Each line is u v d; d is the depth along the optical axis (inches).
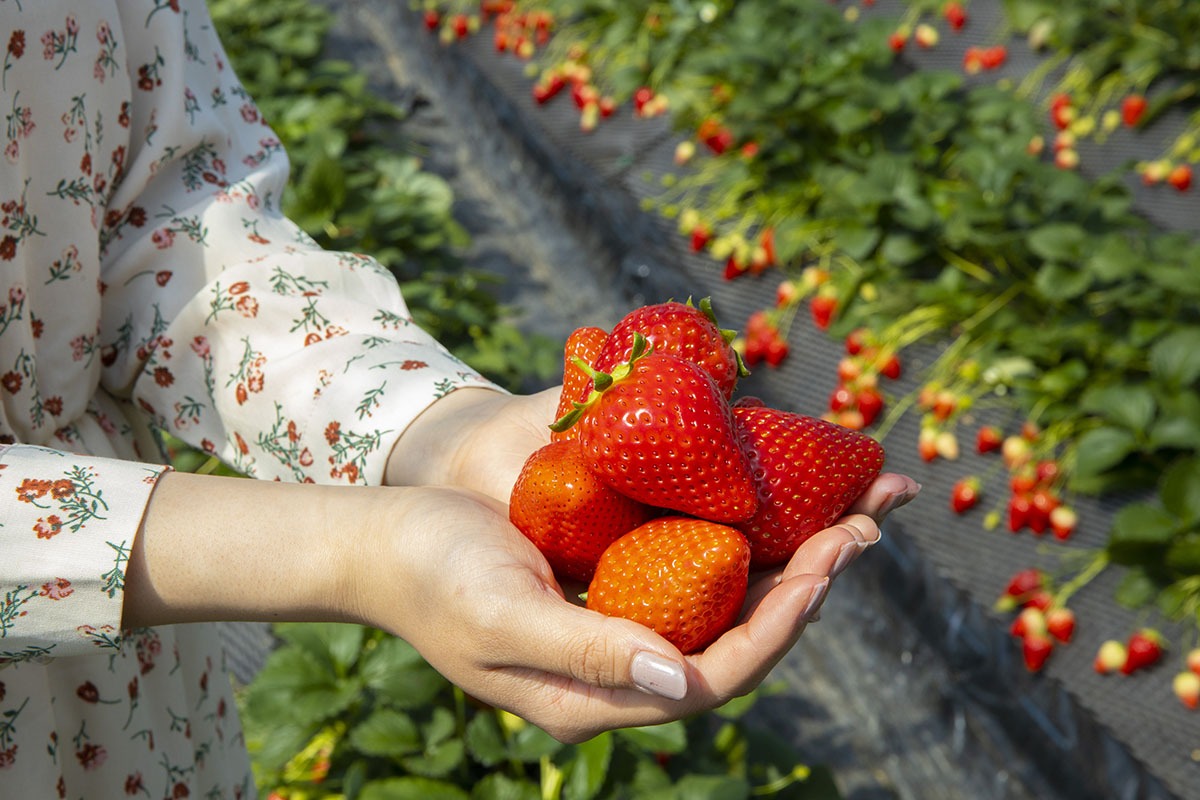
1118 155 190.9
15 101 44.8
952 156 197.8
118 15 50.6
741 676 39.1
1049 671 123.5
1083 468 135.6
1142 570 127.2
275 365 52.6
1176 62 192.2
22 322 46.3
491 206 240.1
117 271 53.2
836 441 45.1
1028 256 169.0
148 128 53.8
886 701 135.6
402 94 278.1
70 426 51.8
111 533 39.8
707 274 194.7
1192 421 134.2
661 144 221.3
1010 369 153.6
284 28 242.5
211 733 60.7
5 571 39.1
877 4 240.7
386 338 54.3
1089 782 115.6
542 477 43.4
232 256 54.1
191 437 54.8
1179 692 115.0
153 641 53.6
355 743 98.0
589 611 38.6
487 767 105.3
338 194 174.2
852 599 146.4
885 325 165.5
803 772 105.4
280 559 40.8
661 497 43.0
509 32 267.4
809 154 203.8
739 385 175.8
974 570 136.2
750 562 46.4
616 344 46.8
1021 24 212.1
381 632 108.1
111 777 51.1
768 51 208.1
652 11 248.4
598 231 214.4
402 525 40.3
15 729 45.6
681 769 106.1
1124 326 155.6
